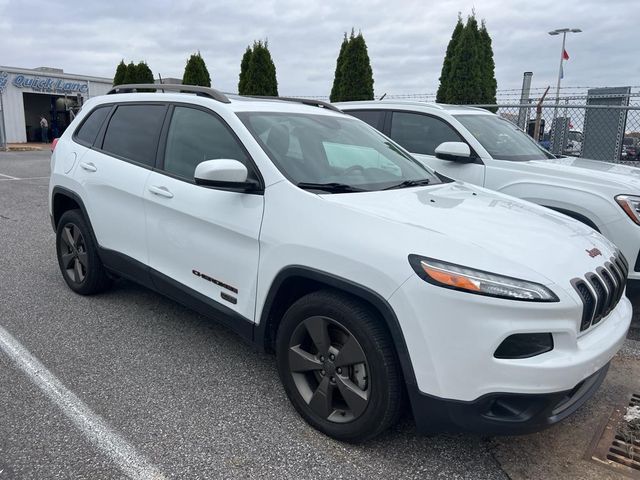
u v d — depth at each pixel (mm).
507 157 5742
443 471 2729
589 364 2531
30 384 3404
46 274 5605
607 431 3125
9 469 2611
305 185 3178
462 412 2484
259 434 2967
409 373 2559
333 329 2891
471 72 13852
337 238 2793
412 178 3830
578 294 2545
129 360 3775
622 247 4746
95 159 4547
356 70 15555
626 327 2943
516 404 2471
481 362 2410
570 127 10141
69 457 2715
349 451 2850
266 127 3586
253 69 18125
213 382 3512
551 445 2975
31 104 33875
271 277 3076
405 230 2693
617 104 9695
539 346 2449
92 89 34656
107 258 4469
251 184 3242
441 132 6156
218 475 2631
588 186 5004
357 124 4340
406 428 3070
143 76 26422
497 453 2885
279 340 3107
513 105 9750
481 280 2424
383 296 2586
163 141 4023
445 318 2449
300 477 2641
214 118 3707
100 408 3164
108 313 4590
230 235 3326
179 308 4742
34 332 4184
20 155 22078
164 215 3801
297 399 3061
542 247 2742
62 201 5086
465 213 3068
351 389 2793
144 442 2861
